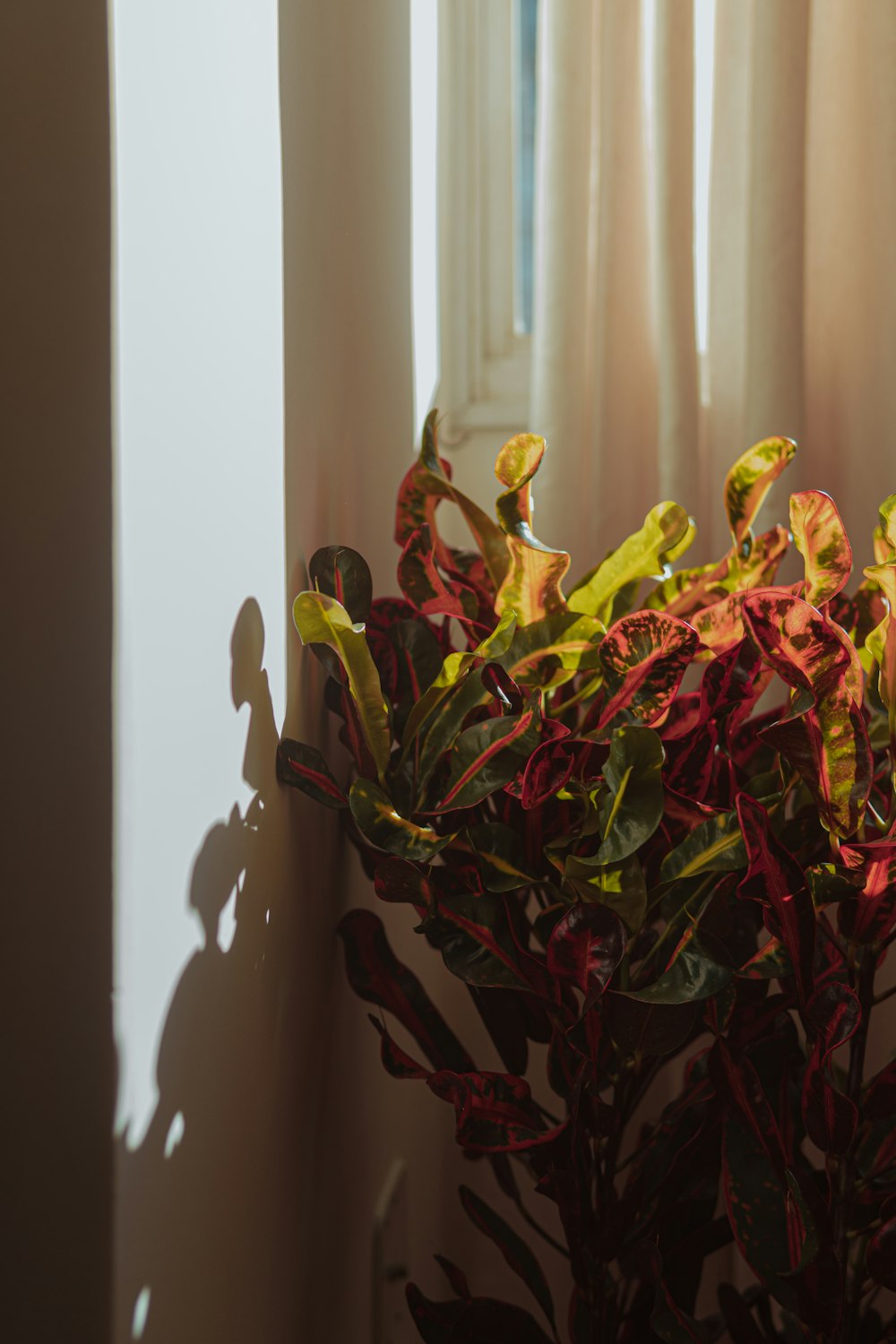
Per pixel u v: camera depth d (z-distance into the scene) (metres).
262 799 1.65
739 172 2.11
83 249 1.43
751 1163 1.65
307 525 1.74
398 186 2.07
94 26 1.43
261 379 1.63
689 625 1.66
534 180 2.32
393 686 1.76
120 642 1.44
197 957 1.53
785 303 2.01
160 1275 1.48
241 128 1.60
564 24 2.07
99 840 1.44
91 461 1.44
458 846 1.69
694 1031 1.80
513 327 2.32
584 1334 1.73
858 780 1.59
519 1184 2.24
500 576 1.81
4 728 1.45
